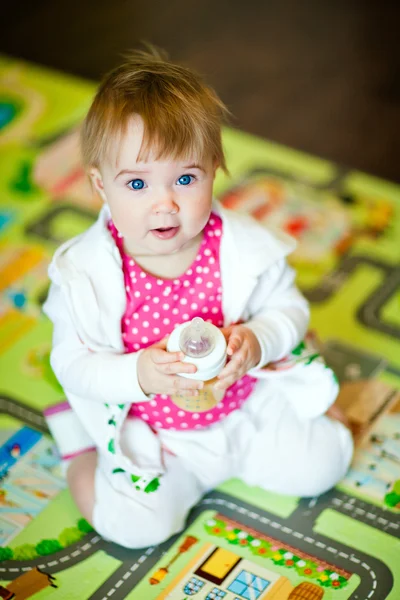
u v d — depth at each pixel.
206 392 1.27
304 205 1.96
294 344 1.33
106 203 1.26
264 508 1.43
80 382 1.26
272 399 1.39
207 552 1.36
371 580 1.32
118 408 1.29
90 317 1.24
